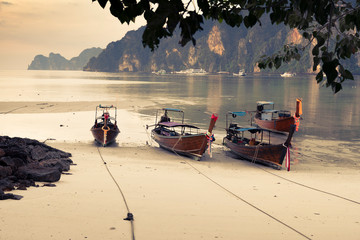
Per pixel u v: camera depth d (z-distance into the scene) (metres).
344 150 27.86
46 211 9.47
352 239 9.14
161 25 3.64
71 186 13.06
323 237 9.25
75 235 7.91
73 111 47.78
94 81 152.50
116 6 3.50
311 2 4.00
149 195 12.77
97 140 28.17
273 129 36.56
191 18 3.71
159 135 27.14
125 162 21.36
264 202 13.08
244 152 24.56
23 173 13.23
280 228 9.87
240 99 73.81
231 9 4.73
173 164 22.06
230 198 13.45
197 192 14.12
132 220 9.40
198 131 35.34
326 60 4.26
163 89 104.25
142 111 50.44
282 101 70.75
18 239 7.41
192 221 9.86
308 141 31.55
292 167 22.44
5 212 9.07
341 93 92.31
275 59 7.11
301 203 13.27
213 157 25.27
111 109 51.53
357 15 4.59
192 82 164.38
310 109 56.59
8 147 15.52
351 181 18.44
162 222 9.54
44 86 106.44
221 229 9.34
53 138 30.14
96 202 10.94
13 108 49.34
